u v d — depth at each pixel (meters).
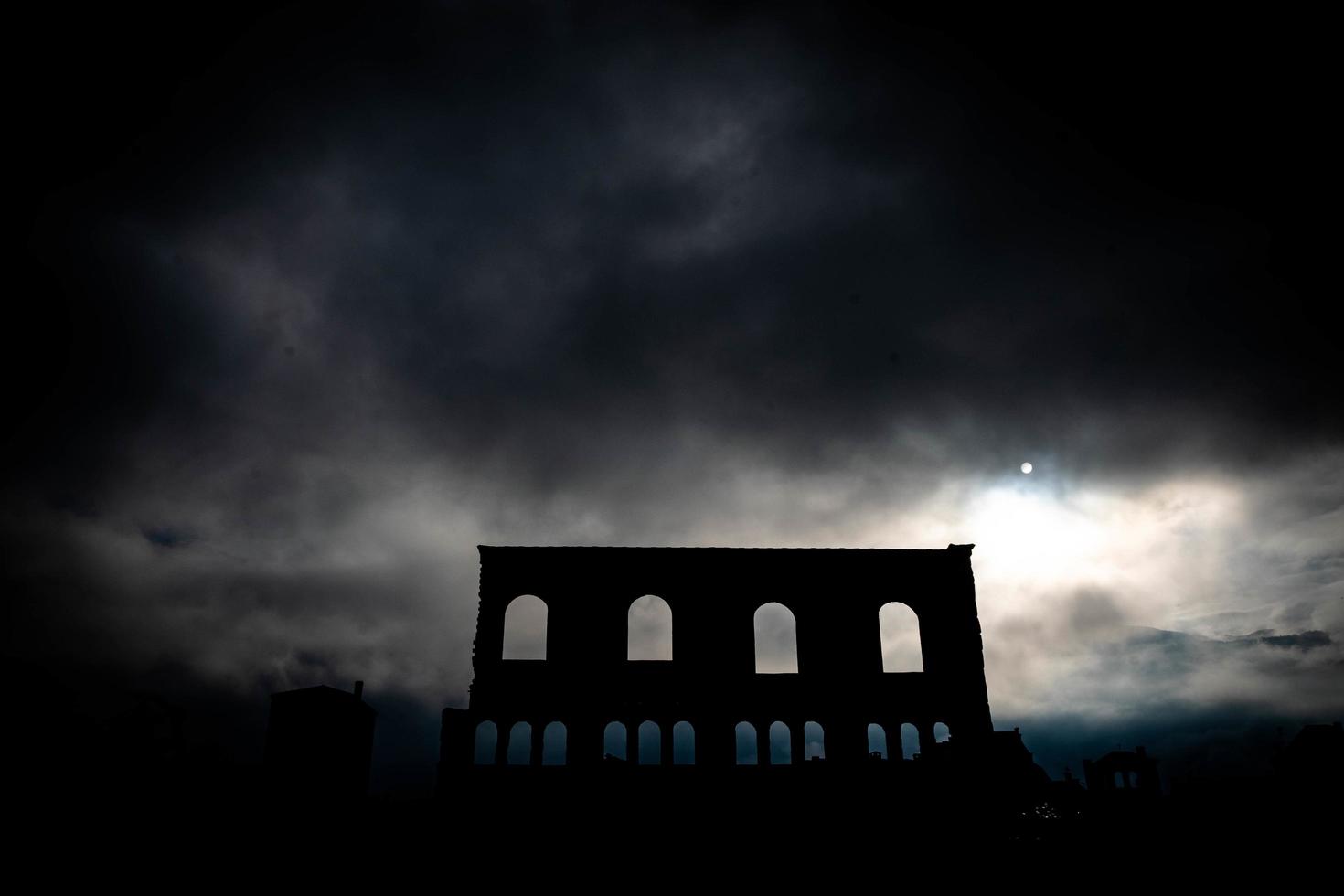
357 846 40.88
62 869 34.91
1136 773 56.31
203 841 39.06
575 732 50.06
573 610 53.00
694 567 54.38
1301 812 42.59
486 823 43.78
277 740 51.12
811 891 38.03
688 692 51.44
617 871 39.28
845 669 52.41
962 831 43.09
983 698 51.78
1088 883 38.12
